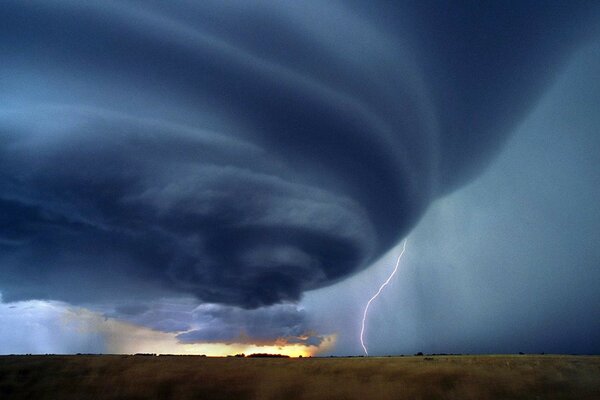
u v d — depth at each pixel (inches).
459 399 804.6
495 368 1001.5
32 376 972.6
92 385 914.1
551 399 786.8
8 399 837.2
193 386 908.0
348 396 838.5
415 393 844.0
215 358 1234.6
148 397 845.2
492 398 802.2
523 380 897.5
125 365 1075.9
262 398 837.2
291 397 842.2
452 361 1134.4
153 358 1184.2
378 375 966.4
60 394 861.8
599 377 916.0
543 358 1178.6
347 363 1115.3
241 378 964.6
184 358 1210.6
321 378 957.8
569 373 953.5
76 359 1138.0
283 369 1037.8
